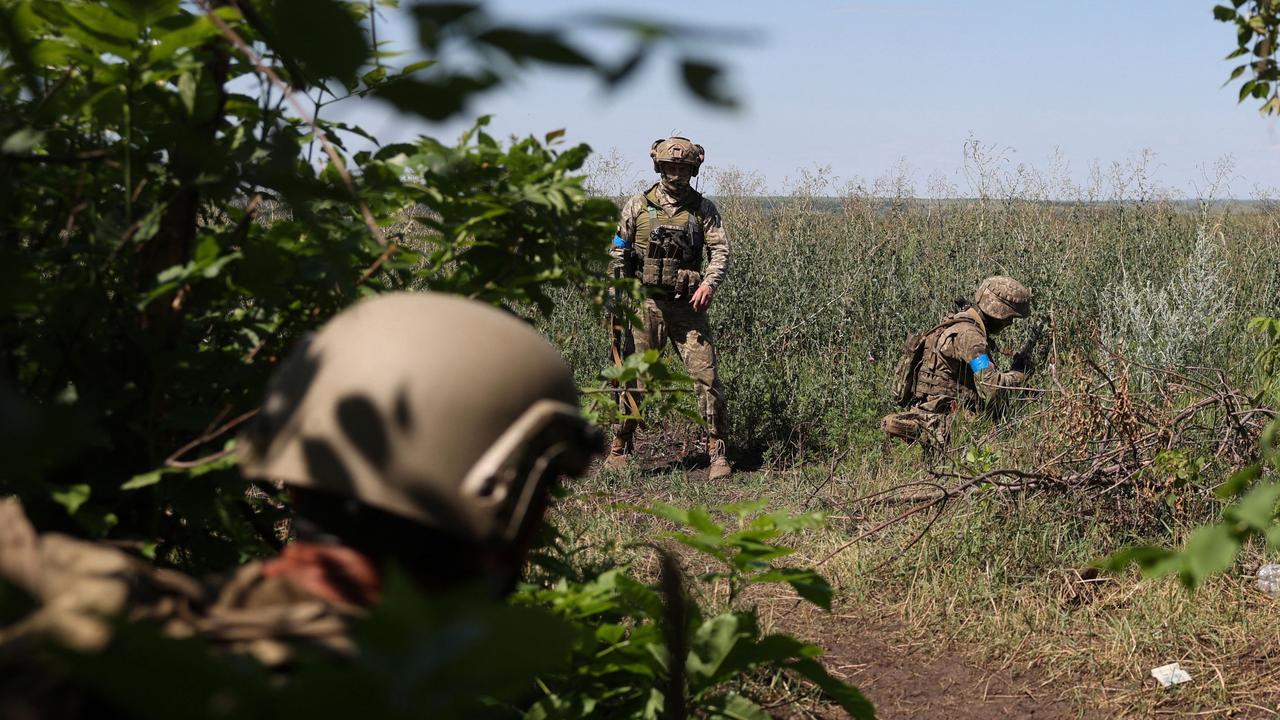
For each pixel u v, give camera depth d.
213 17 1.09
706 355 6.21
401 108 0.70
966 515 4.55
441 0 0.58
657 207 6.18
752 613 1.77
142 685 0.58
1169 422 4.64
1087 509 4.59
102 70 1.41
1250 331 7.18
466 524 0.97
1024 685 3.63
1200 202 9.15
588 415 2.35
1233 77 2.49
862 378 7.32
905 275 9.05
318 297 1.70
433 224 1.84
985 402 6.30
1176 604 3.95
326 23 0.68
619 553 3.83
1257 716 3.38
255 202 1.60
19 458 0.66
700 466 6.53
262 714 0.58
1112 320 7.81
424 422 0.98
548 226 1.91
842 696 1.73
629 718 1.74
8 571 0.88
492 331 1.05
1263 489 1.08
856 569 4.37
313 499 1.00
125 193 1.58
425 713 0.56
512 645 0.58
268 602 0.91
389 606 0.58
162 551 1.64
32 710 0.68
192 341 1.65
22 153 1.39
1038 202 9.83
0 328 1.42
